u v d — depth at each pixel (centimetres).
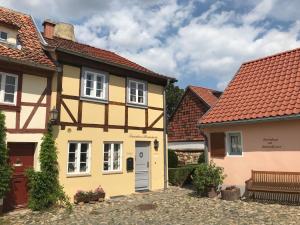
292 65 1398
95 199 1227
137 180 1477
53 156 1129
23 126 1086
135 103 1483
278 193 1142
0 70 1045
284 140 1181
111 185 1341
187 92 2375
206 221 895
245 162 1295
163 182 1575
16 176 1081
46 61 1175
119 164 1399
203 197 1294
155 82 1606
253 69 1561
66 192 1187
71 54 1231
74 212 1047
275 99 1271
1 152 991
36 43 1247
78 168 1245
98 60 1313
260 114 1230
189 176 1720
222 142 1383
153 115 1572
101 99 1341
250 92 1417
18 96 1082
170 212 1024
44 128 1142
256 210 1016
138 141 1498
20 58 1086
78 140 1248
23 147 1112
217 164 1396
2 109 1036
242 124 1306
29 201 1080
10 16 1312
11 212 1040
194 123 2259
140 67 1623
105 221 919
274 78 1399
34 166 1127
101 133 1331
